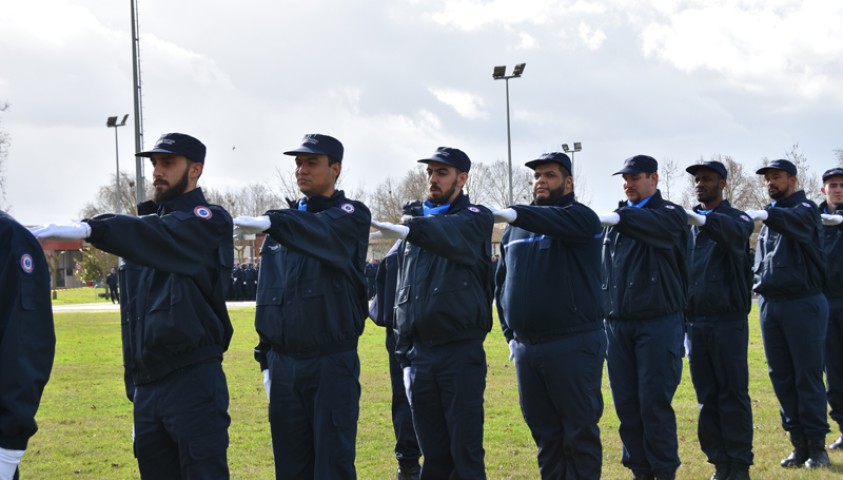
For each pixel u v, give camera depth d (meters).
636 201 7.46
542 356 6.30
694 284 7.76
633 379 7.40
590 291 6.31
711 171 7.75
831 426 10.11
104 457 8.58
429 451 6.30
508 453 8.55
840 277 9.08
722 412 7.66
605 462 8.27
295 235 5.09
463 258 5.75
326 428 5.47
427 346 6.16
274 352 5.76
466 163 6.39
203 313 4.98
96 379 14.42
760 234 8.73
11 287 3.78
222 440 5.02
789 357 8.38
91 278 64.06
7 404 3.70
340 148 5.81
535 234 6.41
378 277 7.95
